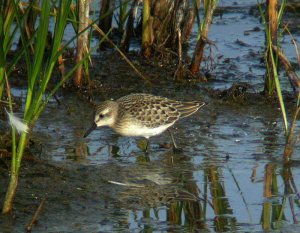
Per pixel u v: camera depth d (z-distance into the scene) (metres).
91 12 20.84
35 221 10.51
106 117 13.92
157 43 18.59
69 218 10.73
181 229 10.67
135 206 11.34
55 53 9.95
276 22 15.38
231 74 17.78
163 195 11.80
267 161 13.28
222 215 11.22
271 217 11.16
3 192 11.16
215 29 21.23
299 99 13.63
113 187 11.91
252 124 15.03
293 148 13.74
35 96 10.48
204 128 14.85
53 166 12.39
